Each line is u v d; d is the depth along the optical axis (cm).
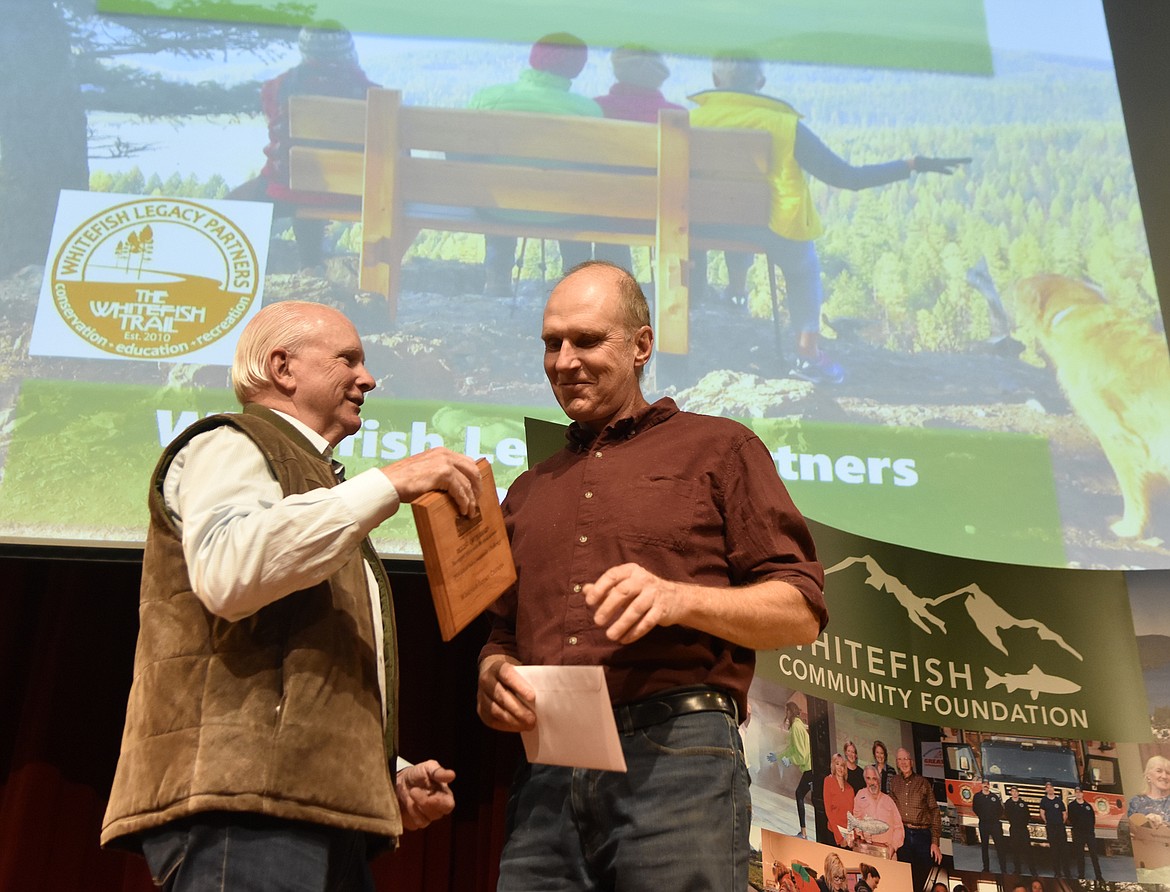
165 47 331
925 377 314
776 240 329
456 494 151
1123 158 351
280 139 323
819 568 161
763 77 350
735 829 149
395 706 161
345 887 156
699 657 155
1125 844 269
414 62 338
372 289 309
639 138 336
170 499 155
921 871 261
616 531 162
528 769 164
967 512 298
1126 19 373
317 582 143
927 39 363
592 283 179
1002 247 334
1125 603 293
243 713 141
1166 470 307
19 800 284
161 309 297
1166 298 334
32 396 281
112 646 312
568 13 352
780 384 310
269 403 174
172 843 139
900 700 276
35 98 318
